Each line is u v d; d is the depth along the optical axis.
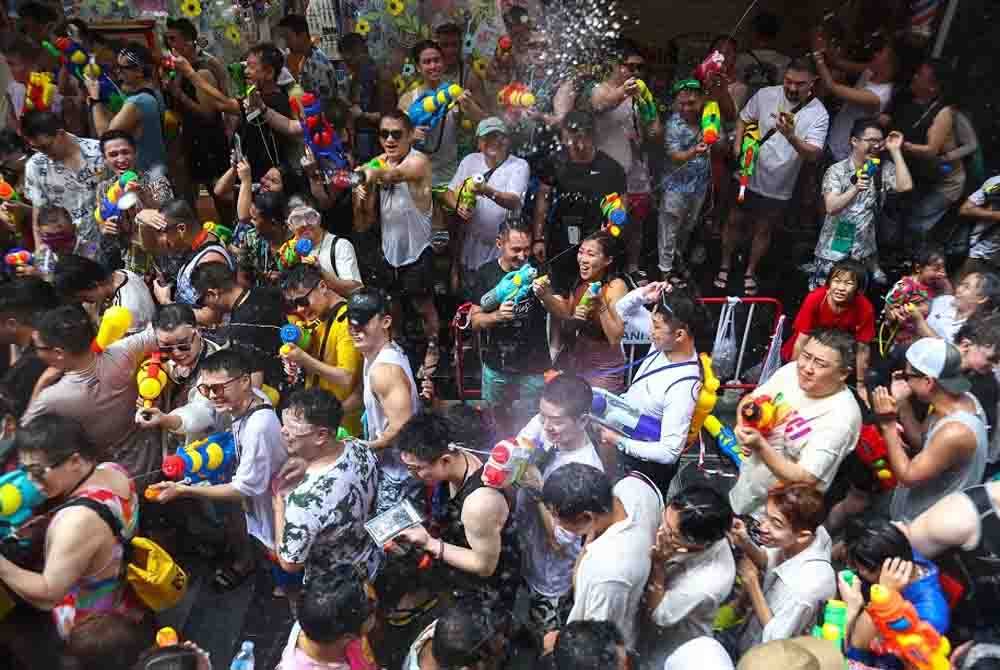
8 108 5.85
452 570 2.70
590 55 4.84
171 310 3.21
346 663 2.21
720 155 4.97
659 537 2.38
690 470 3.69
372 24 6.14
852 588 2.31
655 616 2.40
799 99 4.80
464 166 4.62
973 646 2.19
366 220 4.65
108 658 2.10
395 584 2.87
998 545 2.31
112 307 3.40
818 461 2.78
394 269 4.58
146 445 3.37
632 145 4.71
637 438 3.08
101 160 4.75
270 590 3.38
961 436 2.67
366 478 2.91
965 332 2.99
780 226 5.13
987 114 4.77
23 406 3.10
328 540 2.77
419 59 5.25
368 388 3.25
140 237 4.10
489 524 2.48
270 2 6.13
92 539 2.41
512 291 3.53
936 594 2.29
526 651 2.81
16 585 2.32
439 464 2.60
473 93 5.44
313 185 4.91
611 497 2.33
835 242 4.68
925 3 4.96
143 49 5.47
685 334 3.02
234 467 3.09
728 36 4.96
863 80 5.06
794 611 2.34
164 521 3.37
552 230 4.64
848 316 3.74
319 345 3.53
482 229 4.53
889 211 4.76
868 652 2.29
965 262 4.07
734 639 2.57
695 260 5.11
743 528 2.51
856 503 3.24
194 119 5.57
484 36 5.59
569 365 3.70
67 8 6.11
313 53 5.59
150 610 2.73
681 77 5.14
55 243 4.42
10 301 3.32
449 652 2.04
